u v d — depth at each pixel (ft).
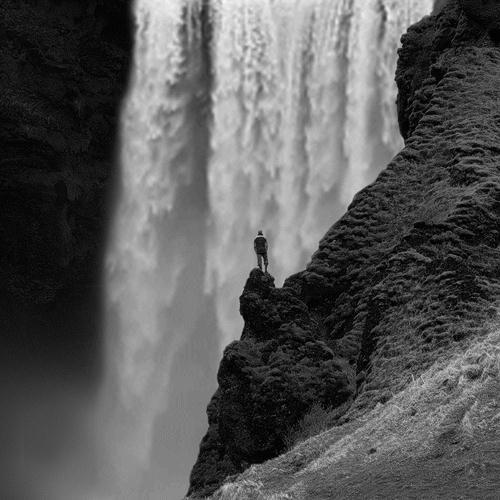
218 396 96.63
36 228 222.07
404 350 79.87
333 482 51.29
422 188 107.55
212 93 240.12
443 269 86.38
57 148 222.89
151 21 237.04
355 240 105.81
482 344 62.49
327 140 231.91
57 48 224.53
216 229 238.27
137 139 236.22
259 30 240.32
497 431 48.55
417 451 50.21
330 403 88.53
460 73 120.98
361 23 230.68
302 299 104.27
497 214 92.84
